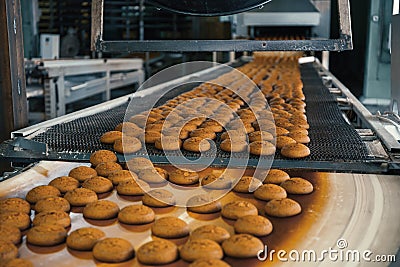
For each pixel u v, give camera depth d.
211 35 6.79
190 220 1.06
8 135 2.03
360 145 1.55
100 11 1.42
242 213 1.06
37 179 1.31
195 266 0.82
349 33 1.36
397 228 1.00
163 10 1.40
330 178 1.29
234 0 1.33
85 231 0.95
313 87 3.10
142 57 6.58
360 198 1.16
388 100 3.75
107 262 0.88
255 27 5.57
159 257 0.87
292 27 5.53
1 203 1.10
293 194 1.19
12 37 1.97
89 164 1.43
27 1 5.65
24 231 1.02
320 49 1.37
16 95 2.02
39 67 3.46
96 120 1.94
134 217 1.04
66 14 6.41
